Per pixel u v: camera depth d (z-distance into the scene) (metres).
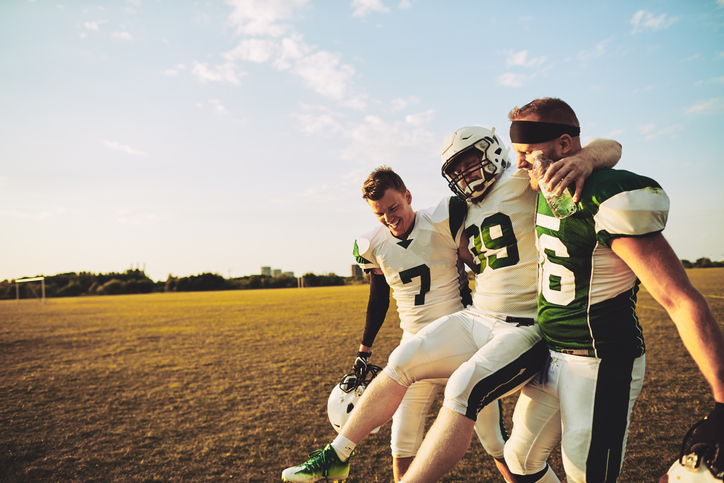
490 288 2.09
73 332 12.08
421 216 2.43
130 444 3.71
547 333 1.80
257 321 13.28
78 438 3.88
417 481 1.58
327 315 14.24
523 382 1.86
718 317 8.29
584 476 1.61
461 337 2.07
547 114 1.72
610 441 1.58
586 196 1.53
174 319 15.12
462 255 2.46
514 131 1.80
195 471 3.16
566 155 1.75
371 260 2.57
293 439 3.71
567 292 1.69
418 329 2.51
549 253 1.74
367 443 3.57
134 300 31.75
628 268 1.59
